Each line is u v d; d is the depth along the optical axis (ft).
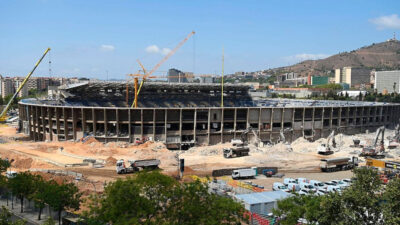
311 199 160.04
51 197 175.73
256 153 415.64
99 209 148.77
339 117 590.96
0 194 234.58
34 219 193.67
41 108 510.17
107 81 633.61
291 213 158.71
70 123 492.13
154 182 146.61
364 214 141.08
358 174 147.43
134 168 307.78
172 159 363.15
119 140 460.14
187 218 144.87
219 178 296.92
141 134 461.78
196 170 324.80
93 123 464.65
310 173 333.42
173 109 475.31
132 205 139.23
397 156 424.87
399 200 132.67
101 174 297.94
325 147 424.46
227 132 497.87
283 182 293.84
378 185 145.07
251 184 275.59
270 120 522.06
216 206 149.69
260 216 185.06
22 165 330.75
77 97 652.07
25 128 581.53
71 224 175.01
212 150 420.36
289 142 522.88
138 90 650.02
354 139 516.73
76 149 403.13
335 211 141.59
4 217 152.76
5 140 499.51
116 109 457.27
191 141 475.31
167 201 157.48
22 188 196.44
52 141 472.03
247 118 508.53
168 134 472.44
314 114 558.56
